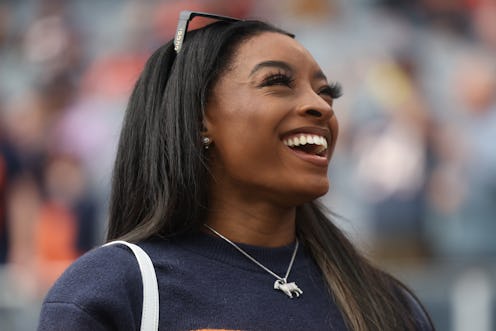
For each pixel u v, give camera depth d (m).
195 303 2.30
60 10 10.74
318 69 2.58
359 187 8.05
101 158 9.00
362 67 9.22
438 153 8.14
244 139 2.42
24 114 9.46
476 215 7.90
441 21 9.66
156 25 10.33
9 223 8.62
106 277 2.25
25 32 10.69
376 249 7.82
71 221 8.60
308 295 2.48
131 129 2.58
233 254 2.45
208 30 2.58
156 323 2.23
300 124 2.43
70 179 8.80
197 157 2.46
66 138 9.14
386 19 9.71
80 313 2.18
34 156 8.95
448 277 6.42
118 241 2.38
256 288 2.39
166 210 2.43
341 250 2.72
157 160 2.49
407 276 6.46
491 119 8.49
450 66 9.20
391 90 8.70
